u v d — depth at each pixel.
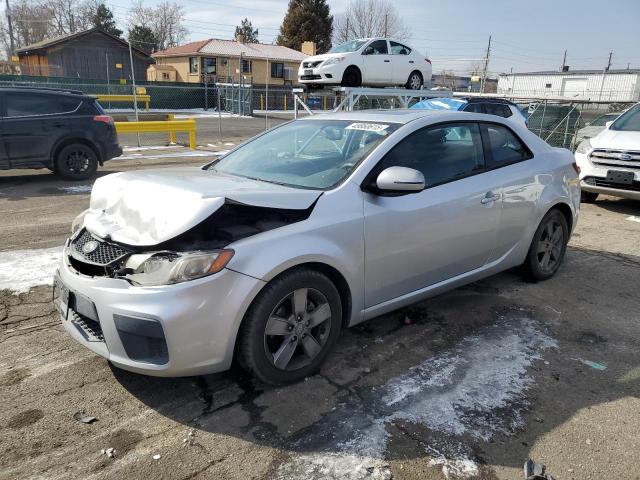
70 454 2.44
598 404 2.93
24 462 2.38
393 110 4.19
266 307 2.77
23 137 9.05
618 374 3.26
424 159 3.62
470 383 3.10
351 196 3.16
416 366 3.28
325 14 59.28
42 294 4.25
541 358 3.43
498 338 3.69
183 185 2.98
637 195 7.53
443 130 3.81
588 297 4.49
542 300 4.39
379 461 2.43
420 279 3.59
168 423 2.68
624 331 3.86
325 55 13.72
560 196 4.59
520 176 4.22
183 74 46.44
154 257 2.63
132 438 2.56
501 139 4.29
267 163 3.74
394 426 2.68
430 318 3.98
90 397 2.88
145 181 3.12
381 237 3.24
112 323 2.60
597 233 6.78
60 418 2.70
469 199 3.75
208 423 2.69
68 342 3.48
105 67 40.72
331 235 3.00
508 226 4.16
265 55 46.84
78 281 2.76
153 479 2.30
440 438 2.60
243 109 31.34
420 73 15.00
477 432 2.66
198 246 2.71
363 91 12.95
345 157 3.45
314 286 2.96
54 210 7.35
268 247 2.77
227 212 2.89
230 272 2.64
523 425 2.72
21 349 3.37
